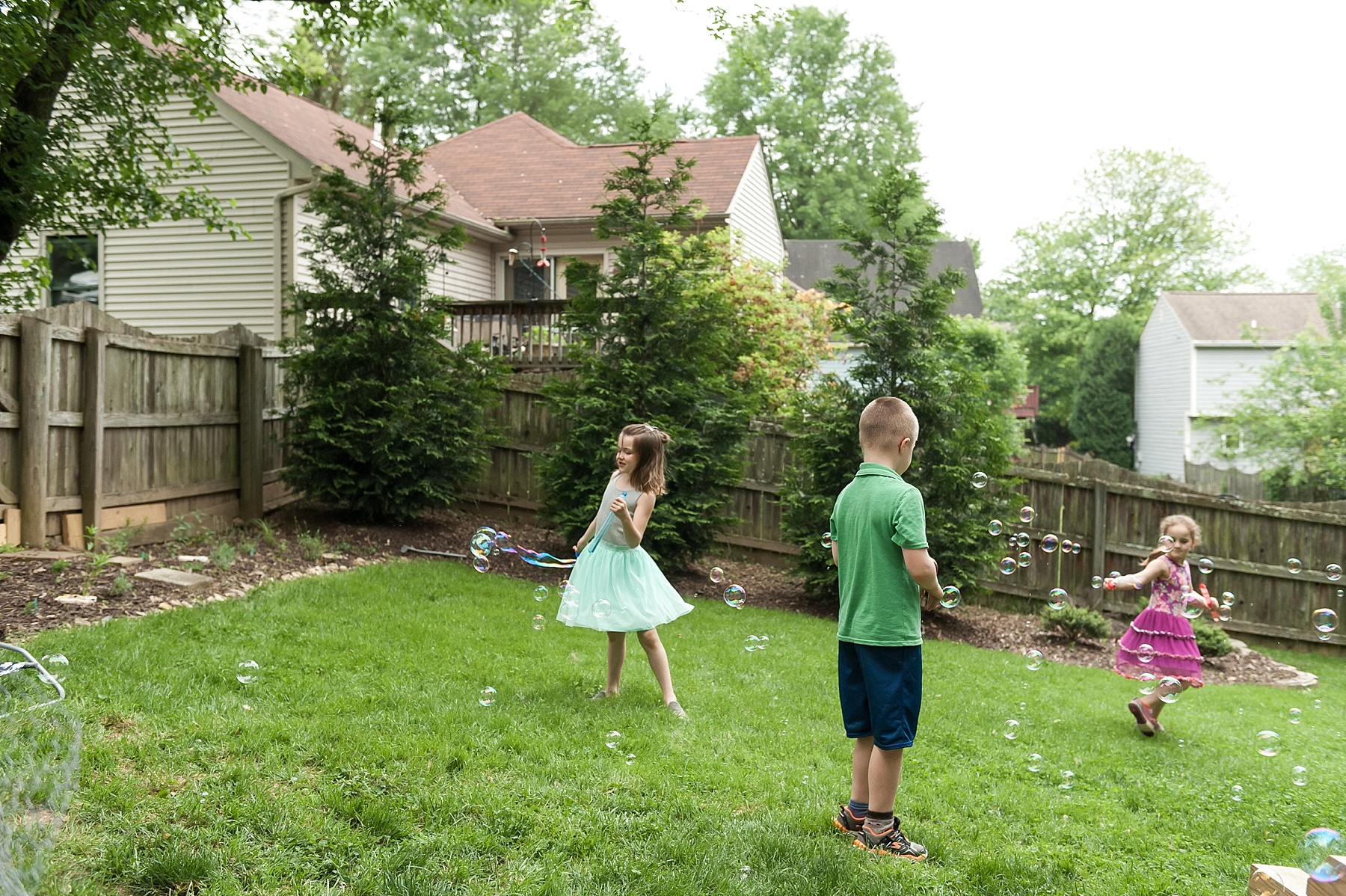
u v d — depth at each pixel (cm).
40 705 315
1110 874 287
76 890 216
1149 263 3497
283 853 249
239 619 496
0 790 234
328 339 810
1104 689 616
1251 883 216
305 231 837
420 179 852
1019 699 545
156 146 740
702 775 339
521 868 253
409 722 365
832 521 312
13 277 670
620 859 262
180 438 734
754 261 1370
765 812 311
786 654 595
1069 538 958
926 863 283
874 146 3366
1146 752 445
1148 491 960
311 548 689
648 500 436
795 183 3272
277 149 1177
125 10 634
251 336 816
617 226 842
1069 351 3662
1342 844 200
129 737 318
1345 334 1631
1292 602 984
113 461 668
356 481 801
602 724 389
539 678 459
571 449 826
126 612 488
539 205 1631
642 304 825
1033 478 955
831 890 253
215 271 1216
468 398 848
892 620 287
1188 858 307
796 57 3406
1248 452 1695
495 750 342
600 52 3316
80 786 271
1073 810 347
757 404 888
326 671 430
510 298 1639
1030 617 912
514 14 2958
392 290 820
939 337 805
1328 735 541
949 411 791
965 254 2975
